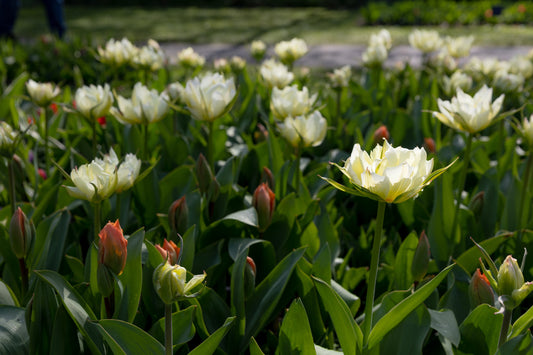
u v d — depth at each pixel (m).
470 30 6.97
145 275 1.00
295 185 1.24
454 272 1.06
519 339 0.84
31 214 1.18
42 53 3.42
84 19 8.01
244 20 8.12
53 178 1.30
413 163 0.81
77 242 1.17
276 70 1.50
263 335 1.10
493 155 1.56
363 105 1.83
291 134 1.18
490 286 0.92
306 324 0.89
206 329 0.99
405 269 1.05
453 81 1.56
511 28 7.18
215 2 10.30
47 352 0.91
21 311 0.93
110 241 0.88
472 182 1.43
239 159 1.38
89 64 3.29
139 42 5.77
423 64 2.02
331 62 4.59
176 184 1.22
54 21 5.22
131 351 0.86
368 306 0.87
